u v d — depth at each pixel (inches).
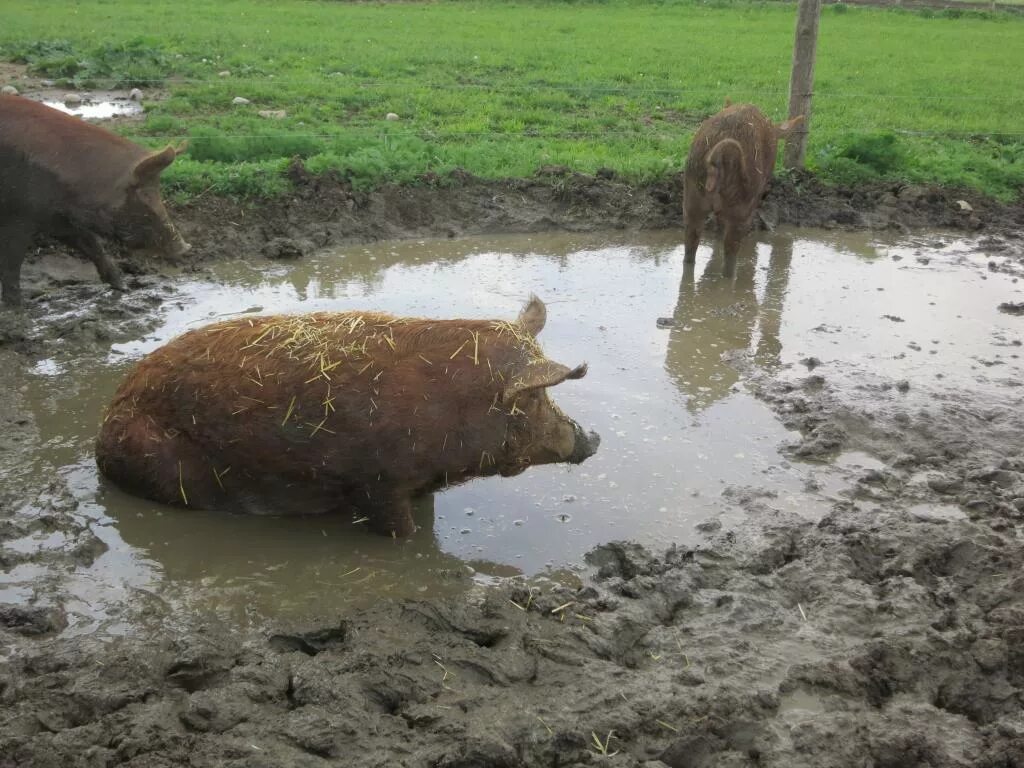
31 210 165.9
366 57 403.5
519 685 97.8
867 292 202.1
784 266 215.6
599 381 158.2
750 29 583.2
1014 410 154.6
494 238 224.2
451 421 113.9
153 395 119.6
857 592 112.7
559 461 122.1
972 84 422.6
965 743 91.6
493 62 407.5
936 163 274.8
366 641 101.3
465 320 118.7
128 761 84.8
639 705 94.3
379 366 114.0
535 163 250.5
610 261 213.3
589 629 106.0
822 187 254.1
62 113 169.5
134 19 482.3
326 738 87.9
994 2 767.7
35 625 102.6
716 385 159.9
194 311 177.5
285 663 98.3
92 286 185.8
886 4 776.3
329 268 201.3
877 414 151.0
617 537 123.0
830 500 131.7
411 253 212.5
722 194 193.0
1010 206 257.8
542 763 88.4
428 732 90.0
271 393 114.6
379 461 115.0
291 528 122.3
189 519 122.0
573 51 451.8
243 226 211.8
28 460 130.5
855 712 96.7
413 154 243.8
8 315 170.7
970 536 122.1
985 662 101.7
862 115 337.1
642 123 311.9
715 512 128.0
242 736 88.3
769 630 107.2
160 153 163.5
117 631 103.3
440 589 112.8
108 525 120.0
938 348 176.6
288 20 514.9
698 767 90.7
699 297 195.3
